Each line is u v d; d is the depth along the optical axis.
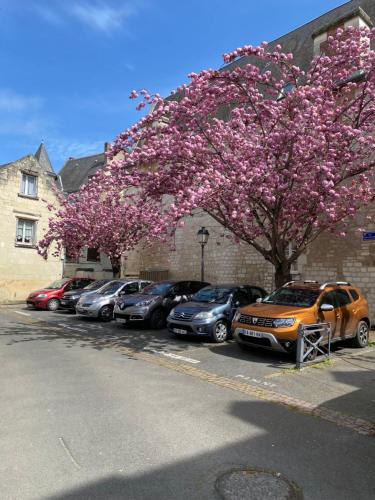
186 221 20.72
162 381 6.42
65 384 6.16
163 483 3.32
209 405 5.31
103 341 10.09
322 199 9.20
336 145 9.33
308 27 19.66
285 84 10.35
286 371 7.16
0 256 22.14
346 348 9.48
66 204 19.45
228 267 18.02
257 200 9.85
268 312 8.32
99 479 3.37
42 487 3.23
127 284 14.89
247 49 9.29
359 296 9.95
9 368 7.17
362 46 9.58
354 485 3.38
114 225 18.25
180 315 10.16
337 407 5.41
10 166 22.73
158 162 10.29
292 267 14.83
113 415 4.85
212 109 10.16
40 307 18.12
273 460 3.79
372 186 11.93
